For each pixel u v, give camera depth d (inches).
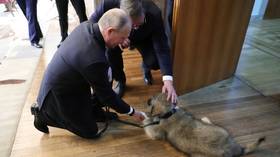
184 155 62.6
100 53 49.4
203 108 79.9
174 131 59.9
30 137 66.8
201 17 73.1
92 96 67.2
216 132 56.0
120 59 80.4
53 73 54.6
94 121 64.6
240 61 114.0
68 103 57.3
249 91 90.3
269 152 63.4
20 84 90.2
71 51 51.1
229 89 91.3
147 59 83.7
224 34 84.0
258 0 173.8
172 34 73.4
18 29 144.8
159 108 63.1
